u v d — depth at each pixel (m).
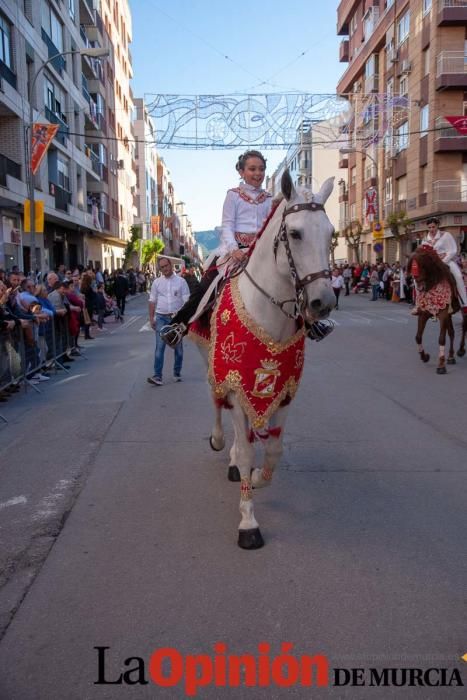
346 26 47.50
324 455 5.64
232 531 4.09
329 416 7.06
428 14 31.20
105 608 3.20
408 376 9.61
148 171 72.38
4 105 19.94
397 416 7.05
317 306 3.19
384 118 27.55
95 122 36.31
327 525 4.16
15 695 2.60
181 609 3.18
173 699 2.57
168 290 9.16
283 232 3.41
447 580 3.43
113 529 4.14
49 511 4.46
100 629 3.03
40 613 3.17
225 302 4.00
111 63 44.69
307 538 3.97
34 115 23.34
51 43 26.19
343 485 4.89
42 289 10.68
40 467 5.45
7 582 3.49
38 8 24.28
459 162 30.89
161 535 4.04
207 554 3.77
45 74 25.58
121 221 49.62
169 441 6.20
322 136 26.34
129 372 10.62
